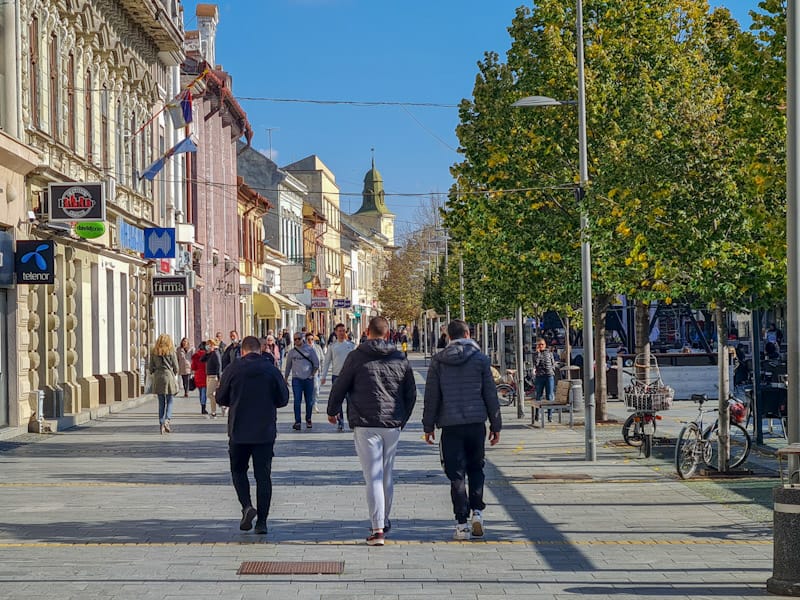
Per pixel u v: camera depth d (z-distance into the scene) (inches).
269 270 3297.2
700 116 701.9
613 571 418.0
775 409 866.1
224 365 1328.7
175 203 1941.4
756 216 674.2
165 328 1905.8
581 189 868.0
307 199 4539.9
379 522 474.9
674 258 709.3
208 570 420.2
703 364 1669.5
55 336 1152.8
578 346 2086.6
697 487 661.9
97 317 1359.5
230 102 2449.6
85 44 1320.1
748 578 404.2
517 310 1279.5
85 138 1311.5
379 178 7800.2
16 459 832.9
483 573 414.9
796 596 372.8
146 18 1587.1
